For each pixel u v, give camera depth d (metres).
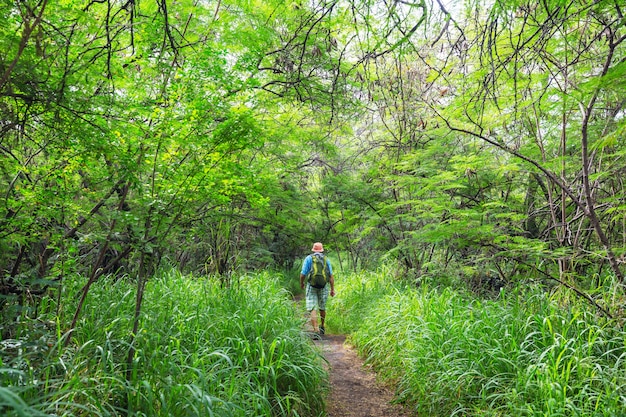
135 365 3.12
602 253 4.61
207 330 4.09
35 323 3.26
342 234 11.02
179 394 2.88
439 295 6.31
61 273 3.72
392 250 7.98
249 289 6.76
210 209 4.26
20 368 2.61
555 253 4.84
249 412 3.12
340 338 7.22
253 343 4.15
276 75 6.31
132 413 2.64
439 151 7.78
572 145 6.17
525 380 3.47
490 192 8.01
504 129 6.16
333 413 4.14
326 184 9.47
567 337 4.02
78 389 2.60
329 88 6.06
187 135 3.55
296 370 3.97
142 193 3.44
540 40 3.72
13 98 2.84
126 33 4.03
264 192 6.45
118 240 3.46
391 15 3.17
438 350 4.26
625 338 3.71
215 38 5.22
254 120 3.72
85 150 3.26
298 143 7.65
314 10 3.62
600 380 3.31
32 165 4.03
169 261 7.65
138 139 3.43
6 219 3.29
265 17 5.34
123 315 4.08
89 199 4.03
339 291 9.33
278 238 12.79
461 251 7.66
